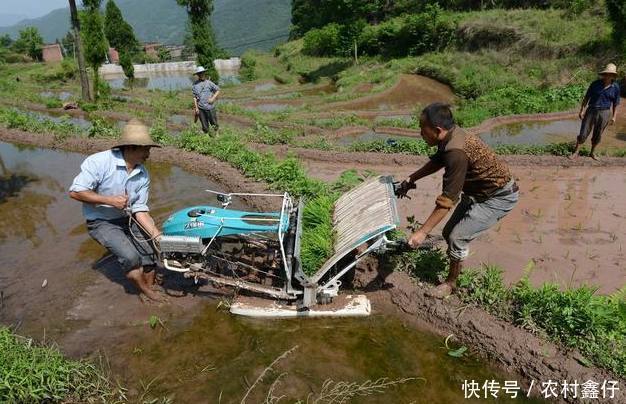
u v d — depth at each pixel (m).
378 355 3.90
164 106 19.16
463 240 4.01
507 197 3.85
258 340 4.07
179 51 93.69
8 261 5.42
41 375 3.35
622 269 4.88
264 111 18.55
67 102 20.27
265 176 7.57
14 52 70.00
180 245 4.09
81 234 6.08
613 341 3.62
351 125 13.87
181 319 4.35
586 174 8.07
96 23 20.19
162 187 7.85
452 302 4.29
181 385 3.59
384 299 4.58
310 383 3.58
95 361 3.84
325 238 4.34
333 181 7.93
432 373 3.71
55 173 9.02
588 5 22.89
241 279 4.44
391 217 3.80
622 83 16.47
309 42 42.03
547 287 4.08
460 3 34.00
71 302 4.61
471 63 23.31
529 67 20.80
